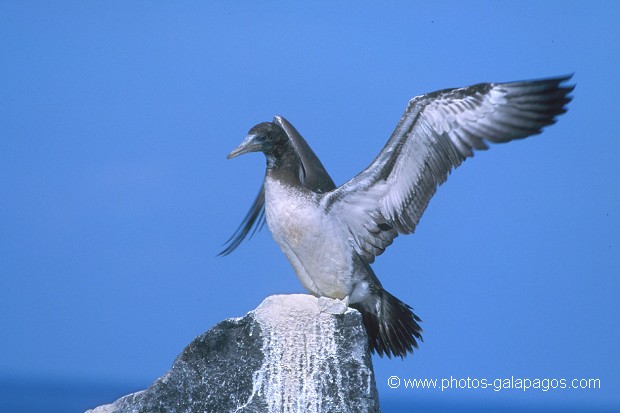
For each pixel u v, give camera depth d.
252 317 12.92
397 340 14.38
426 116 13.08
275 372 12.73
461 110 13.03
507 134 13.05
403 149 13.27
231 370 12.80
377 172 13.41
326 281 13.81
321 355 12.75
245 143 13.60
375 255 13.95
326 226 13.47
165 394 12.86
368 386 12.65
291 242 13.62
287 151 13.77
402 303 14.12
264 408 12.63
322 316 12.88
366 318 14.41
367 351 12.88
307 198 13.51
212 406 12.75
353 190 13.51
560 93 12.98
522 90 12.95
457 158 13.22
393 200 13.61
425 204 13.56
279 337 12.81
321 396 12.62
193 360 12.91
